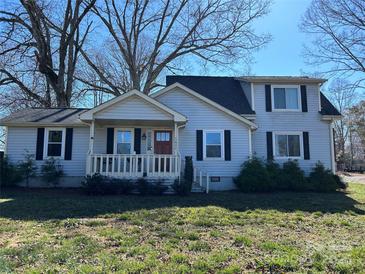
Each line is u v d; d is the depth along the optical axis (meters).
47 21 22.61
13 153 15.05
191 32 24.98
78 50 25.27
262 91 17.62
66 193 12.96
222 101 17.95
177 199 11.59
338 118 17.31
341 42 21.62
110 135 15.63
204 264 4.49
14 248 5.16
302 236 6.34
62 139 15.37
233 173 15.73
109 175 13.55
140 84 26.95
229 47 24.88
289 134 17.30
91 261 4.59
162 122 14.91
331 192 14.95
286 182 15.25
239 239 5.88
